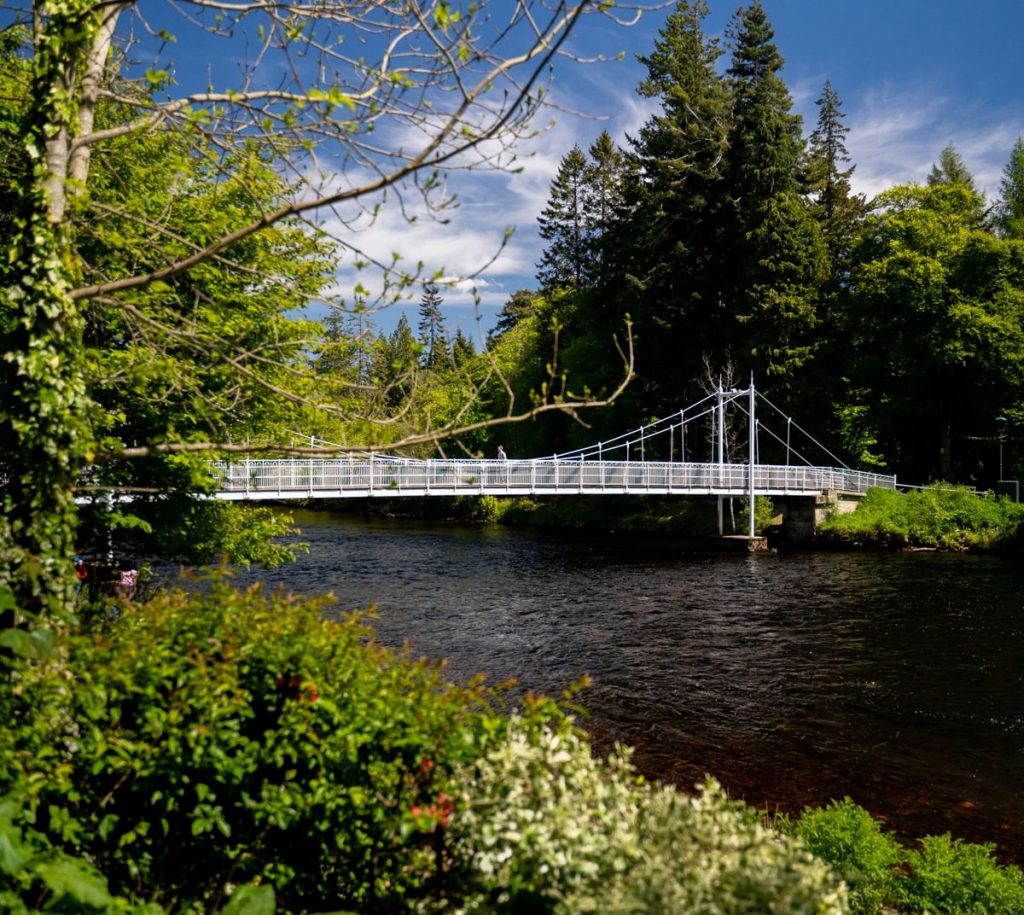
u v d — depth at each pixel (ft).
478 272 12.38
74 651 12.18
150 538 37.04
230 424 31.65
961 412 119.14
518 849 10.00
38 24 14.44
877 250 123.54
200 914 11.07
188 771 11.46
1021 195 137.18
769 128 127.13
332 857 11.85
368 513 172.65
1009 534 90.63
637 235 141.59
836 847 19.15
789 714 36.78
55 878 8.77
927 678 42.37
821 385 124.16
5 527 12.74
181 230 27.48
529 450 164.25
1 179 21.85
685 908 8.52
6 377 14.15
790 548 102.37
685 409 118.83
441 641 50.85
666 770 30.40
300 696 11.80
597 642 50.62
